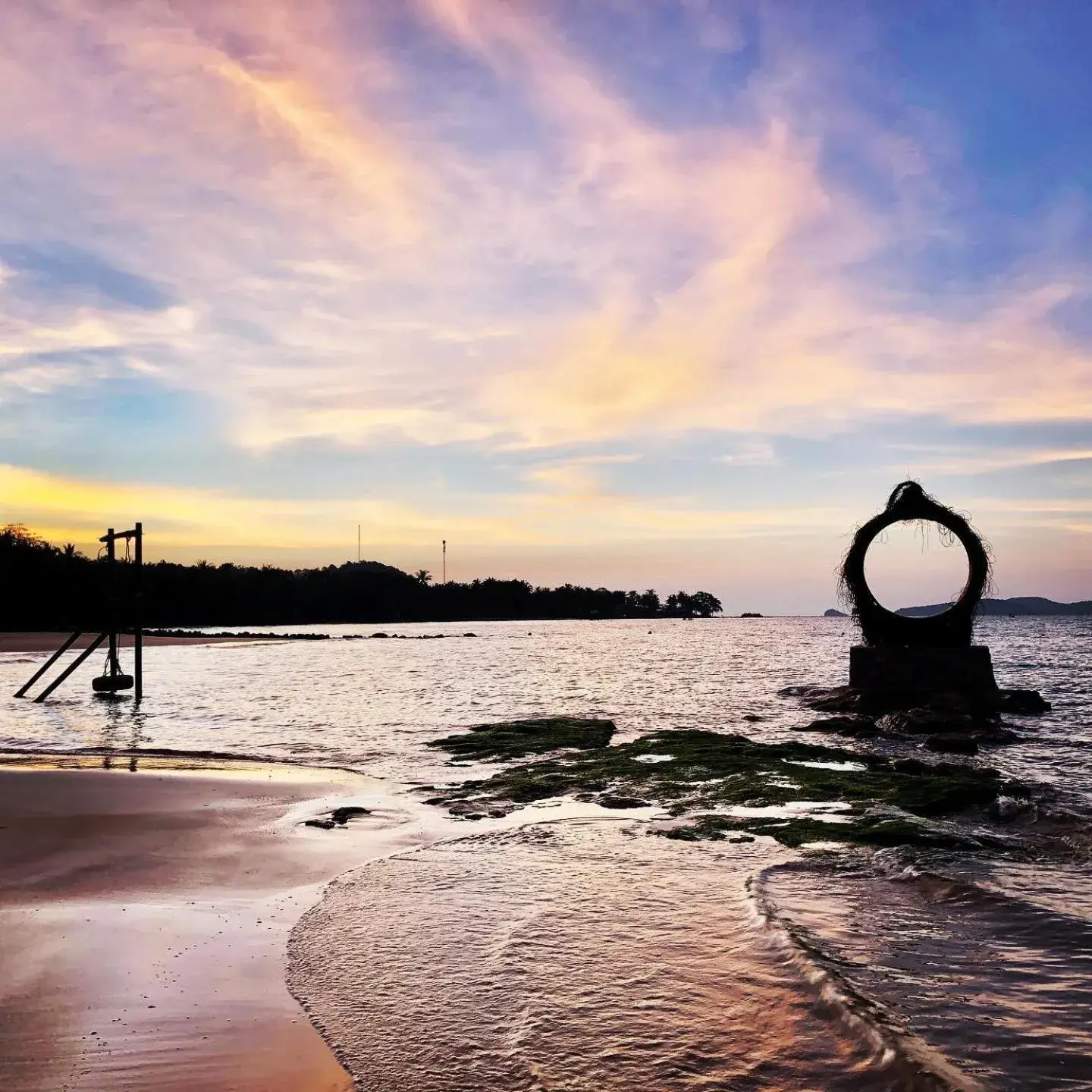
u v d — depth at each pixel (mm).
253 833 8672
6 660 39594
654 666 40312
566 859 7734
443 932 5859
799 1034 4355
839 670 36562
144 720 19312
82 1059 4125
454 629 125938
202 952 5473
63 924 5961
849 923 5953
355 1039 4367
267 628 122688
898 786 10984
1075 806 9969
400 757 14141
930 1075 3797
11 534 83500
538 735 16141
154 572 115000
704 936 5727
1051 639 76312
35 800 10203
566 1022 4531
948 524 19875
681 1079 3971
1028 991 4793
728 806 10109
